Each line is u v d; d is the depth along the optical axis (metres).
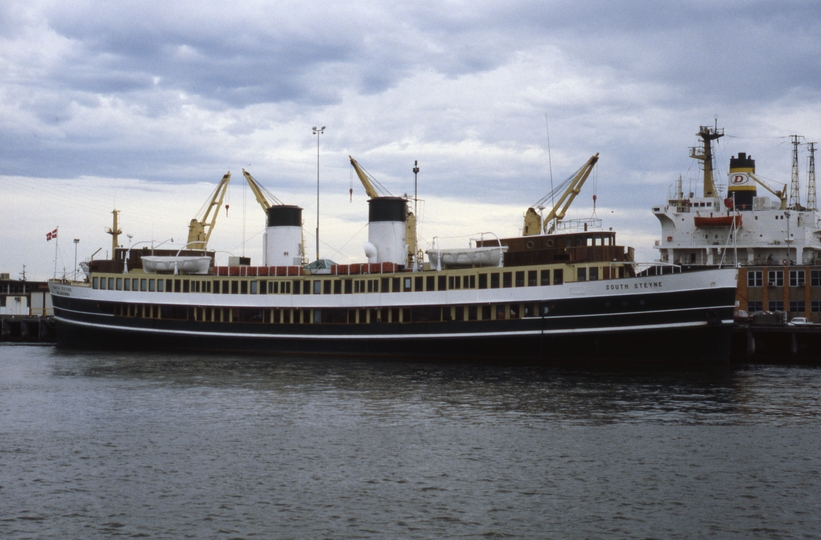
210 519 34.25
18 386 69.81
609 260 81.50
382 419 53.72
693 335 75.69
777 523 33.72
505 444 46.34
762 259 110.81
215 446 46.25
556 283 81.94
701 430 49.62
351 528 33.25
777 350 94.50
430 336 88.44
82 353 103.25
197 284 103.06
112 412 56.78
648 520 34.06
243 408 58.12
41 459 43.44
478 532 32.84
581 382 69.38
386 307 91.62
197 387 68.50
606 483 38.78
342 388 67.31
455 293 87.12
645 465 41.78
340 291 94.88
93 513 35.00
